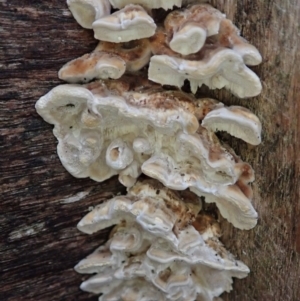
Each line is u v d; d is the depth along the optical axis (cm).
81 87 18
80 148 20
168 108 19
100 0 18
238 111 19
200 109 20
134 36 18
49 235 24
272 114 20
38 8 18
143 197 21
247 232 23
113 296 25
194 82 19
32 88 20
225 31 18
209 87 19
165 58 18
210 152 20
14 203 22
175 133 19
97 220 23
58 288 26
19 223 23
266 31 19
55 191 22
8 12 18
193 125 19
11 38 19
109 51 19
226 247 24
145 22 17
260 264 23
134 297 24
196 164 20
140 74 20
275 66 19
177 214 22
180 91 20
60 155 21
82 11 18
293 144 20
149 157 21
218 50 17
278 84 19
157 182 22
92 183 23
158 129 19
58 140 21
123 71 18
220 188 20
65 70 19
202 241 22
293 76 19
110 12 18
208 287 24
